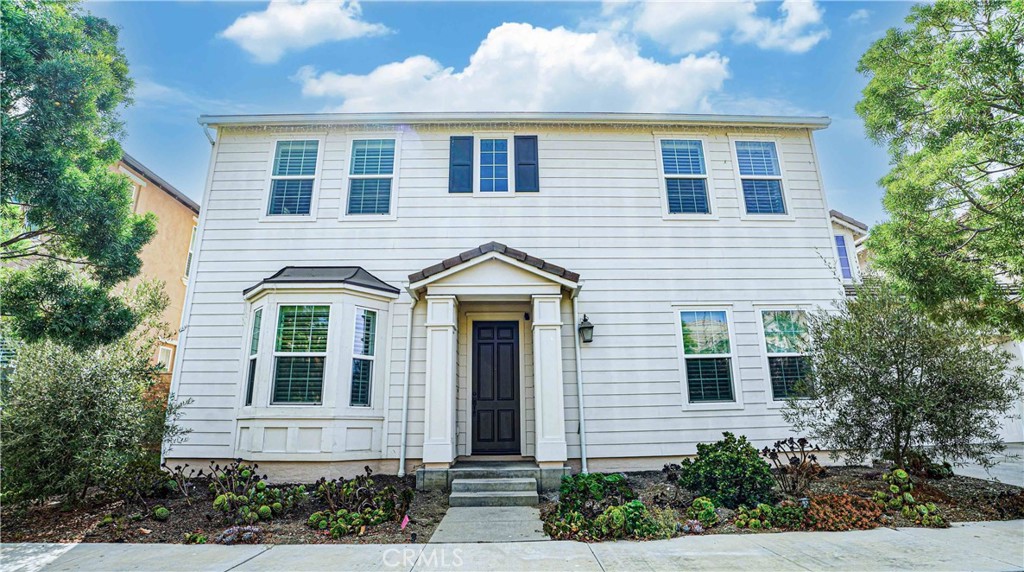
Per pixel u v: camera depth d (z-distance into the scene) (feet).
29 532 16.44
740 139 31.42
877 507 18.21
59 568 12.84
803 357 23.85
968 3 22.74
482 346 27.96
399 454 25.30
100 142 23.68
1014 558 13.10
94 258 21.85
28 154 18.63
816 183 30.83
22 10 19.75
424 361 26.66
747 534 15.94
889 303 21.21
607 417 26.58
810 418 25.91
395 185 29.71
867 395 20.42
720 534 15.97
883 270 22.25
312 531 16.35
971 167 19.57
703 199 30.30
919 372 20.35
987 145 19.10
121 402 19.79
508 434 26.91
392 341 26.84
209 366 26.53
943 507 18.80
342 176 29.86
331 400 23.88
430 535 16.12
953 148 20.06
